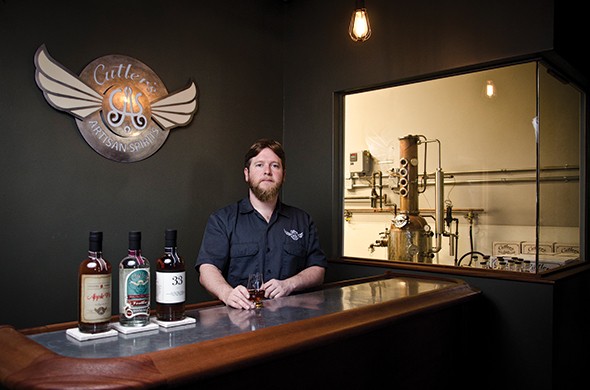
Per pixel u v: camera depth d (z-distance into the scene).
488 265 2.92
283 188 3.82
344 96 3.59
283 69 3.84
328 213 3.57
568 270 3.00
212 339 1.31
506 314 2.69
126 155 2.84
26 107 2.44
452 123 3.09
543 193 2.78
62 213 2.58
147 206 2.96
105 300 1.36
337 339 1.52
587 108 3.40
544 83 2.80
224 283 2.04
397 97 3.33
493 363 2.72
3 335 1.30
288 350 1.36
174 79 3.10
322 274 2.37
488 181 2.94
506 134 2.86
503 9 2.76
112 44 2.78
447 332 2.22
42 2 2.48
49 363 1.09
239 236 2.31
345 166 3.56
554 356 2.54
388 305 1.84
